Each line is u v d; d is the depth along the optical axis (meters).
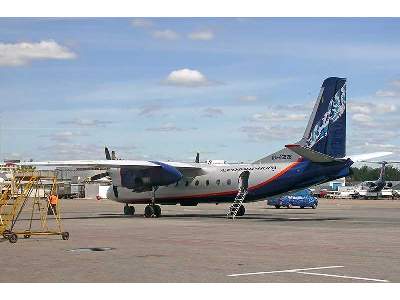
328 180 37.22
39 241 23.08
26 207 66.00
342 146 37.62
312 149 37.78
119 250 19.81
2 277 14.10
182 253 18.92
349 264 16.28
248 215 45.50
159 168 41.31
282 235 25.58
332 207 66.94
